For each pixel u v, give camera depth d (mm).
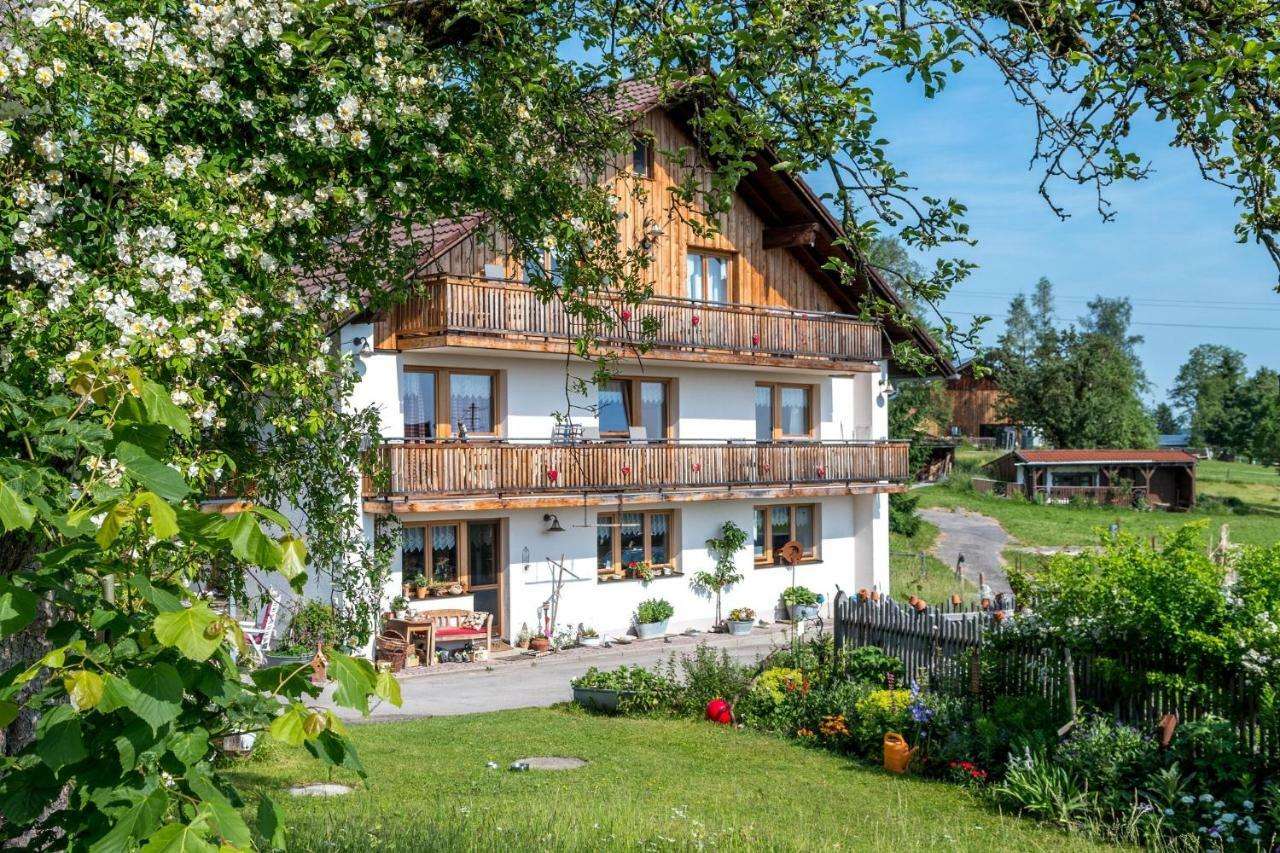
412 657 21953
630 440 25250
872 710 14461
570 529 24781
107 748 2580
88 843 2543
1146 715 12164
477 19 6367
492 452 21984
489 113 6934
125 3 5098
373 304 7496
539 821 8469
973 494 61844
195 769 2613
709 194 6883
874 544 30266
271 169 5754
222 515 2662
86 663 2582
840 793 12266
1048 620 13242
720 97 6250
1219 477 83500
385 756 13383
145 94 5082
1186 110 5793
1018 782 11820
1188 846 10141
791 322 27125
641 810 10000
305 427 6977
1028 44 6062
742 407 27969
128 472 2689
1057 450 66188
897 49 5777
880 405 30562
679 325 24812
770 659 17984
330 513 7777
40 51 4578
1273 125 5293
